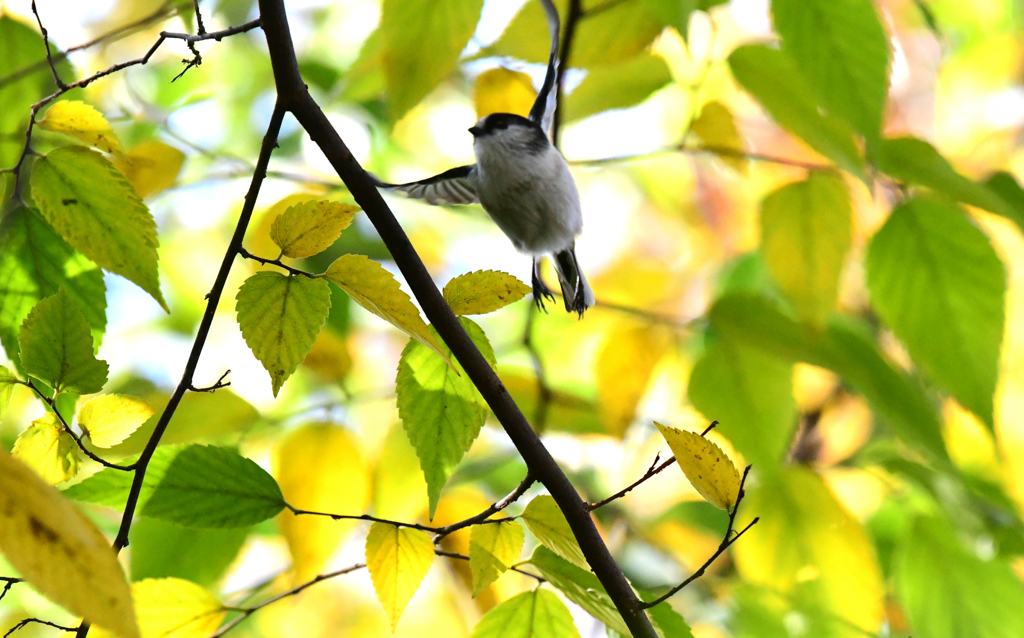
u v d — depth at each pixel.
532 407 6.04
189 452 3.57
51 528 1.80
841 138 4.91
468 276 3.47
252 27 3.35
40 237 3.70
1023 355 7.56
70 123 3.38
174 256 8.38
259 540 6.18
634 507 7.14
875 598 5.25
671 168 9.66
